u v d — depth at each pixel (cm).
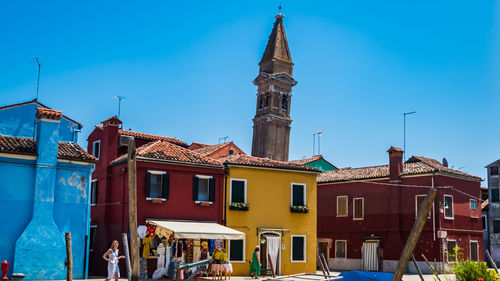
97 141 3069
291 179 3130
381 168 4112
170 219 2666
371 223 3856
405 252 782
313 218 3169
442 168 3838
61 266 2256
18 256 2164
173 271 2381
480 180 4056
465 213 3859
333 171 4481
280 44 7944
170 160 2698
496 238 4781
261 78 7788
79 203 2380
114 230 2716
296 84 7875
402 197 3759
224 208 2859
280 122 7631
